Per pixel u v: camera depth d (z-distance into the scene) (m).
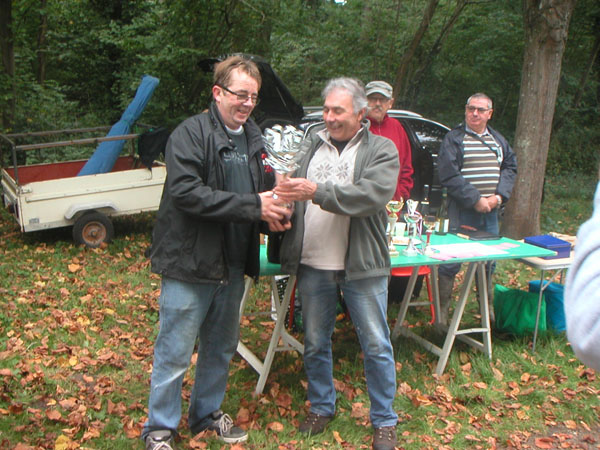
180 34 8.40
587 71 14.27
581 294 0.75
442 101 12.95
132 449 2.91
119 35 10.45
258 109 5.36
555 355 4.20
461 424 3.34
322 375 3.15
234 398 3.46
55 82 11.75
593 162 14.41
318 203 2.65
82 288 5.33
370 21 11.34
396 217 3.75
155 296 5.22
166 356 2.66
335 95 2.85
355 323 3.02
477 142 4.61
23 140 9.62
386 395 3.03
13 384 3.47
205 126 2.59
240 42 8.77
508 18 12.14
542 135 7.32
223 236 2.62
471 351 4.26
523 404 3.59
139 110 7.27
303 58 11.15
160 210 2.62
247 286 3.77
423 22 10.31
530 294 4.52
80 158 9.66
